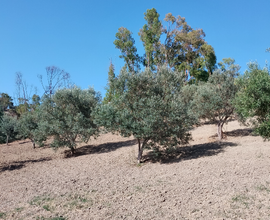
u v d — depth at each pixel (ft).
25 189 26.48
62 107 48.52
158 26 106.73
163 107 31.24
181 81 35.58
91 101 51.21
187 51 115.24
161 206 18.43
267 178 22.65
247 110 22.84
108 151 50.65
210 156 35.50
